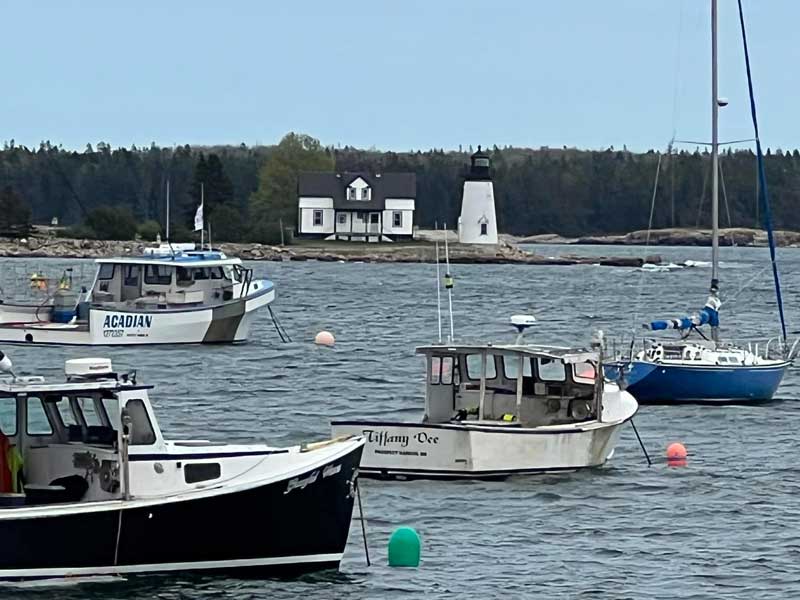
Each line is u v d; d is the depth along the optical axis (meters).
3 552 78.38
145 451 81.62
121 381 82.50
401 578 85.62
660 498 108.62
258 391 166.88
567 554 92.44
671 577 87.88
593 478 114.31
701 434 138.62
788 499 109.69
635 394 155.50
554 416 116.44
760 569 89.88
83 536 78.94
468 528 98.00
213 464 82.25
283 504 81.69
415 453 110.06
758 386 157.12
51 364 184.88
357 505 102.69
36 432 81.50
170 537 80.31
